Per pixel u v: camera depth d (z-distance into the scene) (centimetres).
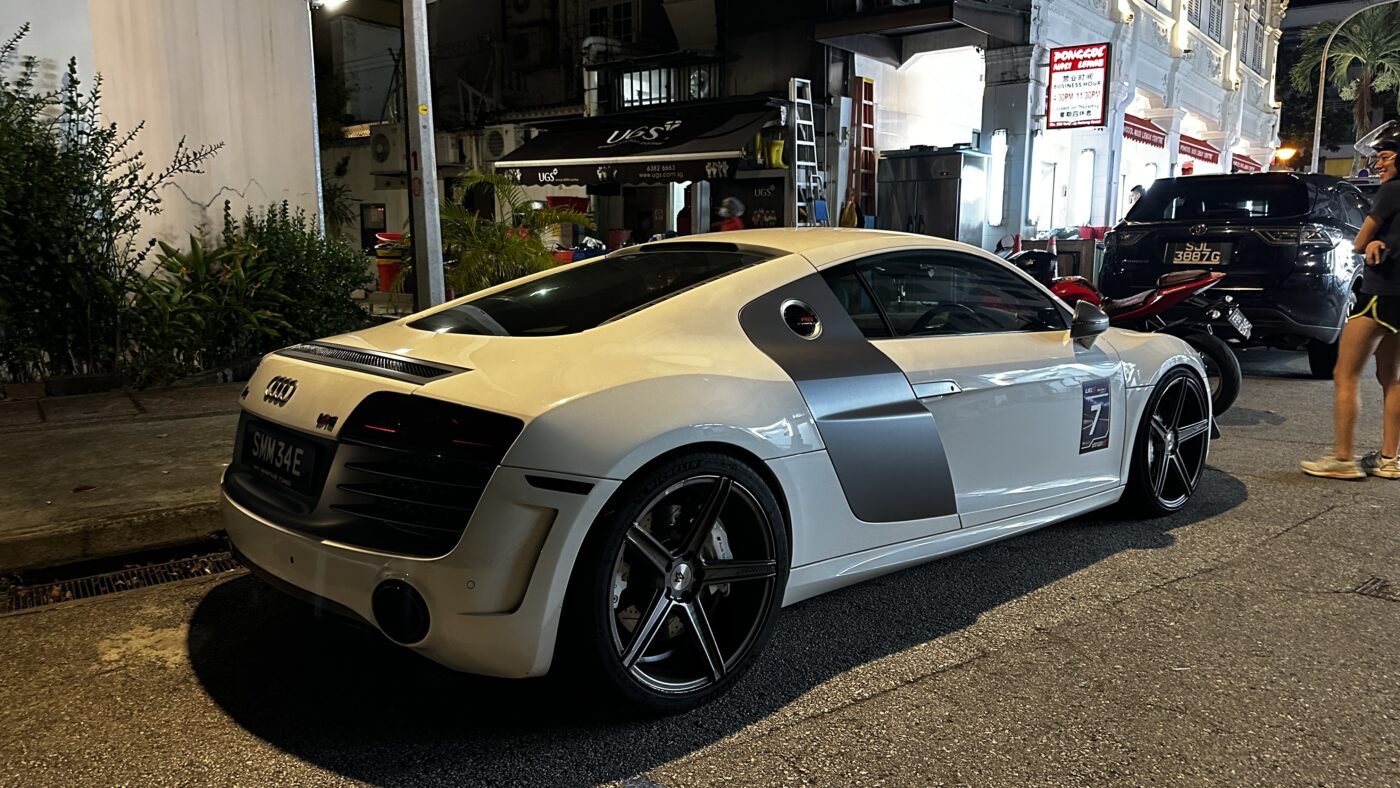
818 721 266
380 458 247
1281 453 594
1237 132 3006
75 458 489
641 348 271
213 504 411
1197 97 2645
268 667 298
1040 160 1677
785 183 1477
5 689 282
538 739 255
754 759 246
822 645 317
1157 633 327
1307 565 395
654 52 2027
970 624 335
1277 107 3541
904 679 292
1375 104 4531
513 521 231
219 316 729
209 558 398
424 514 239
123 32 754
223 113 816
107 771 239
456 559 231
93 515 393
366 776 237
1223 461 574
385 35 2497
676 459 252
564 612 242
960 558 405
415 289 725
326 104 2336
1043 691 284
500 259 967
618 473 239
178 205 793
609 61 1900
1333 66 4172
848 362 310
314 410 262
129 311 698
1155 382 438
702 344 284
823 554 298
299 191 873
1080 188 1920
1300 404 756
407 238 1306
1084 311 393
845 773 239
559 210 1061
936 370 333
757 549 276
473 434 233
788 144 1327
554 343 270
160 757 245
